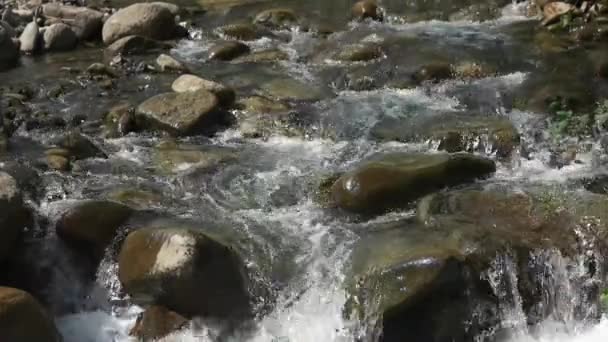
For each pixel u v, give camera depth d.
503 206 5.88
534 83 7.31
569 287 5.61
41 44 8.53
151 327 5.54
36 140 6.78
